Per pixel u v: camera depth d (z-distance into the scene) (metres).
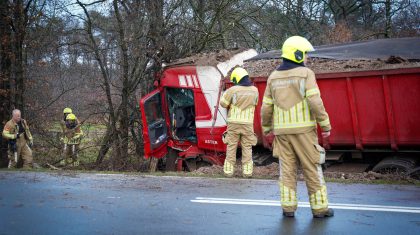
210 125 11.99
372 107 10.07
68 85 16.97
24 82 16.02
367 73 9.96
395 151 10.17
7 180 8.41
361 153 10.58
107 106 15.81
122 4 14.90
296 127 5.28
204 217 5.64
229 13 16.83
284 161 5.47
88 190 7.38
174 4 15.34
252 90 9.07
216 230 5.09
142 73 15.14
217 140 11.97
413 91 9.70
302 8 25.05
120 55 15.26
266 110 5.48
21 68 15.72
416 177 9.59
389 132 9.98
